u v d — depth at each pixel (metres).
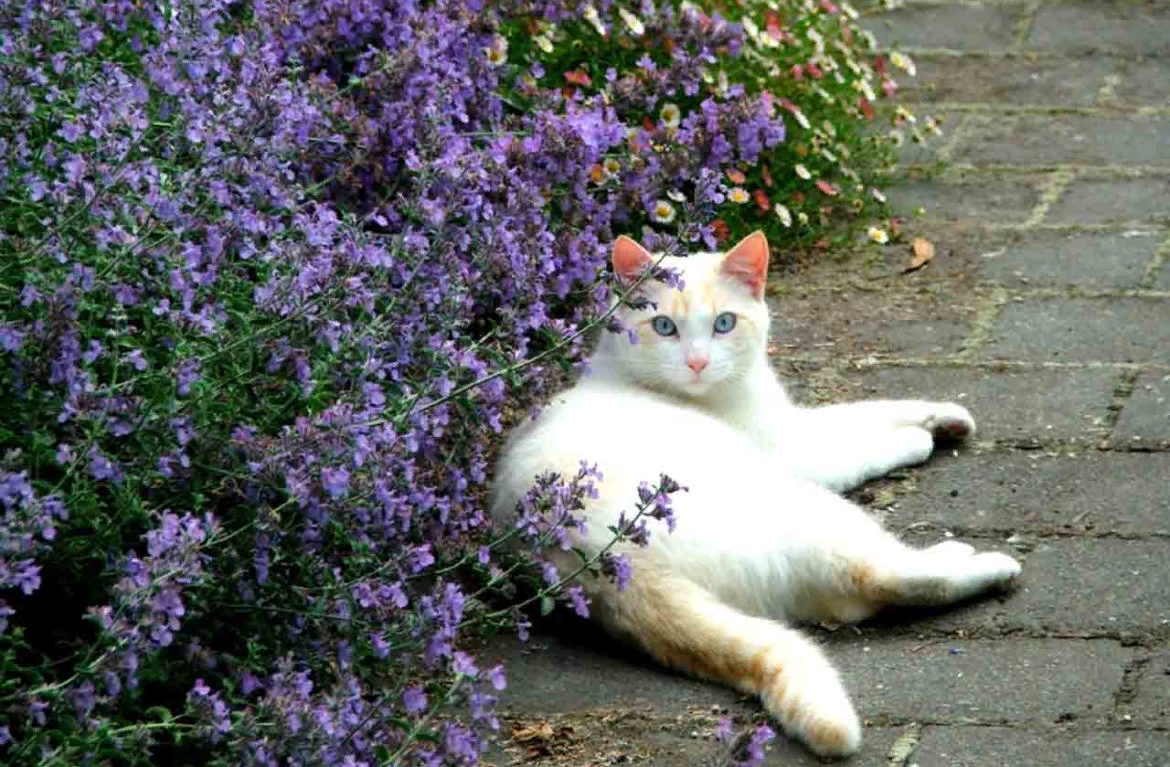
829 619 5.07
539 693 4.74
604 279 5.92
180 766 4.05
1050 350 6.87
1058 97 9.70
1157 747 4.32
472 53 6.01
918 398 6.58
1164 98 9.58
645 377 5.99
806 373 6.88
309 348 4.22
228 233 4.21
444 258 4.64
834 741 4.31
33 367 3.80
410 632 3.97
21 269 4.10
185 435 3.85
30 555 3.52
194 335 4.14
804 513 5.07
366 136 5.35
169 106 4.50
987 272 7.64
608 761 4.40
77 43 4.52
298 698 3.65
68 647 4.16
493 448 6.04
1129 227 8.00
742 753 3.80
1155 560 5.26
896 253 7.92
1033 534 5.50
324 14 5.65
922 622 5.03
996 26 10.75
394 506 4.11
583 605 4.39
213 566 4.07
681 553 4.84
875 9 10.80
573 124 5.70
